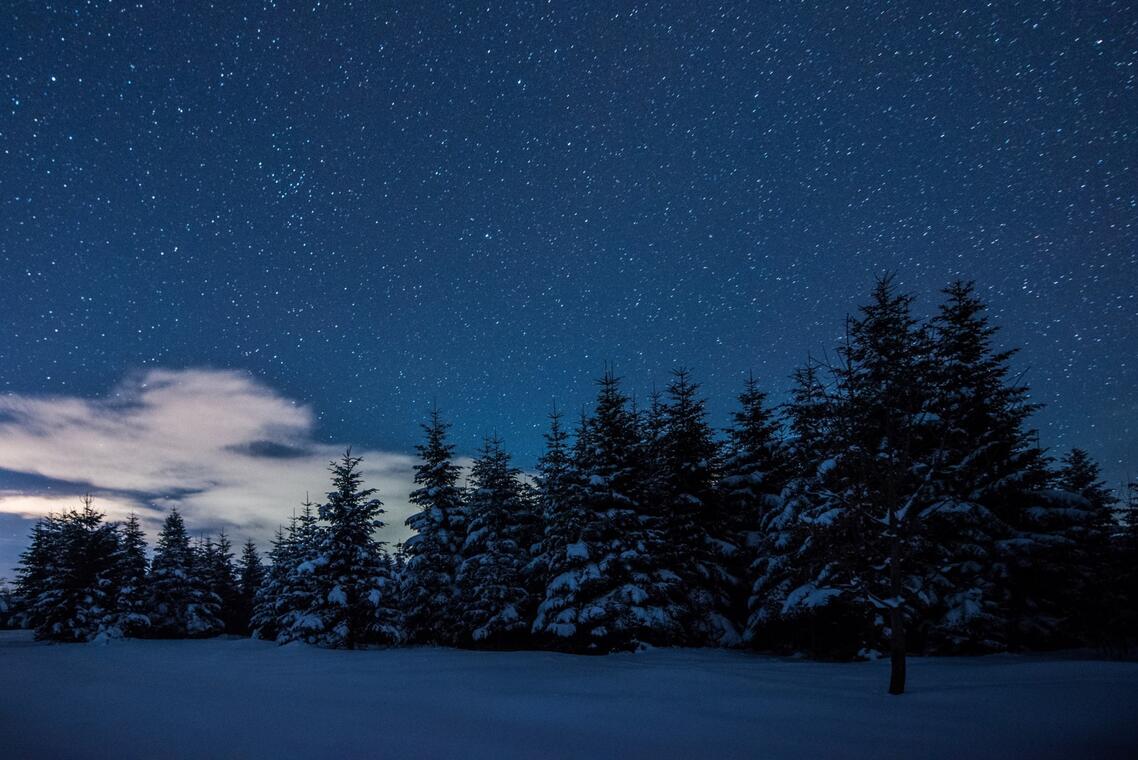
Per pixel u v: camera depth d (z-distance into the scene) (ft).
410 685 54.08
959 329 87.66
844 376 56.65
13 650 121.08
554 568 92.43
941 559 76.59
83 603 165.68
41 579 186.91
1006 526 79.15
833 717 35.78
